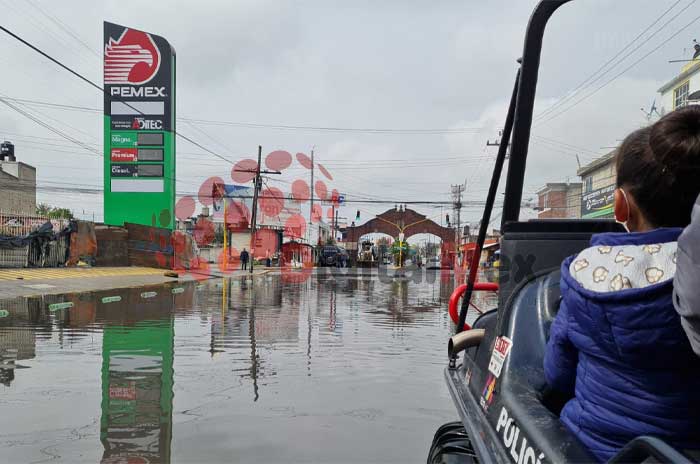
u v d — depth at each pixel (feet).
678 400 4.17
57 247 75.72
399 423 13.96
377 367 20.88
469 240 168.86
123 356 22.24
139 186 109.60
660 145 4.46
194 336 27.99
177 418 14.02
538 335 6.47
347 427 13.57
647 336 4.10
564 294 4.90
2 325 30.86
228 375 19.07
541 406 5.54
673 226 4.60
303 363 21.44
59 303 42.63
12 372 19.02
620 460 3.92
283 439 12.58
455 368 9.40
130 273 82.84
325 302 50.31
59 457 11.24
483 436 5.99
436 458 7.01
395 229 235.20
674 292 3.78
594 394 4.62
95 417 13.99
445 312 42.16
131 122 109.50
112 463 10.98
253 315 38.32
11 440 12.19
